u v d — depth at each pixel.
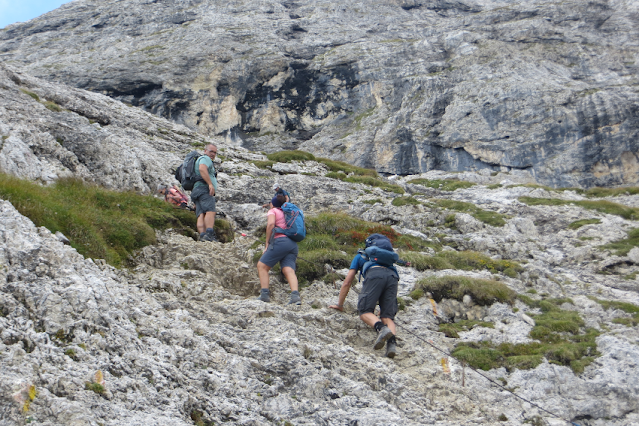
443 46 78.38
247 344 6.55
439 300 9.56
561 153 61.22
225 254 10.02
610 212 17.61
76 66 76.88
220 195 16.05
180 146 21.58
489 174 56.31
